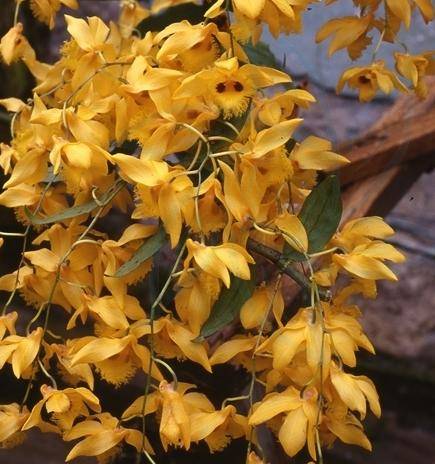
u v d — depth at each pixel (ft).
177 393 3.01
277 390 3.47
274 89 5.62
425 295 5.77
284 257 3.14
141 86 3.05
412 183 4.05
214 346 3.54
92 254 3.22
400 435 5.28
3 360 3.12
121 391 4.69
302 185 3.28
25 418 3.20
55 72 3.48
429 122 4.01
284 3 3.06
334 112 6.38
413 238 5.98
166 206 2.99
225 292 3.09
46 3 3.51
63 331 4.99
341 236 3.23
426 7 3.38
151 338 3.01
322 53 6.55
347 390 2.97
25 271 3.26
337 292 3.35
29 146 3.26
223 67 2.99
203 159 3.12
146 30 3.64
